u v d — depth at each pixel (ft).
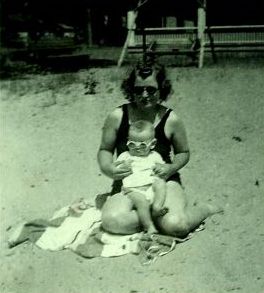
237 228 7.09
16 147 11.67
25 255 6.68
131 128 6.95
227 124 12.88
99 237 6.77
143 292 5.75
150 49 26.45
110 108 15.15
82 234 6.95
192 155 10.46
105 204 6.98
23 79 21.90
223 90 17.08
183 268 6.16
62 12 41.63
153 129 6.96
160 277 6.01
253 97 15.79
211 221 7.30
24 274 6.28
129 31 24.35
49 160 10.63
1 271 6.38
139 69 6.83
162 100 7.20
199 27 26.13
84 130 12.89
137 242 6.63
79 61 28.40
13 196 8.80
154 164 6.89
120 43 43.21
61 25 42.24
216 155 10.39
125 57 28.17
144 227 6.70
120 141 7.24
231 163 9.87
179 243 6.72
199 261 6.29
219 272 6.05
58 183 9.29
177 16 31.86
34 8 36.83
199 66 22.66
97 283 5.98
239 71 21.01
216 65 23.44
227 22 31.65
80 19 43.96
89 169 9.92
